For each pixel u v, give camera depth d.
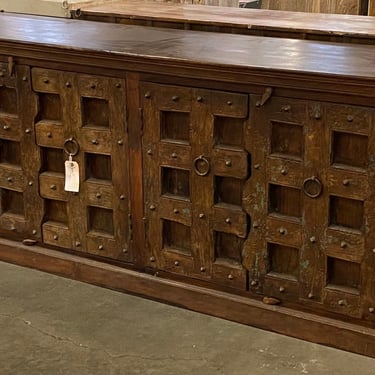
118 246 2.85
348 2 4.46
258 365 2.41
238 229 2.57
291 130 2.39
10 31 2.94
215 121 2.50
